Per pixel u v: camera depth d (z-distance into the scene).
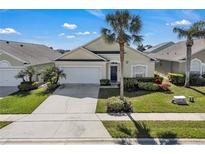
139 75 27.20
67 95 20.56
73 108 16.38
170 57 32.69
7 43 30.75
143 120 13.38
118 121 13.27
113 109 15.26
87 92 21.78
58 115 14.71
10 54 26.62
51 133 11.47
